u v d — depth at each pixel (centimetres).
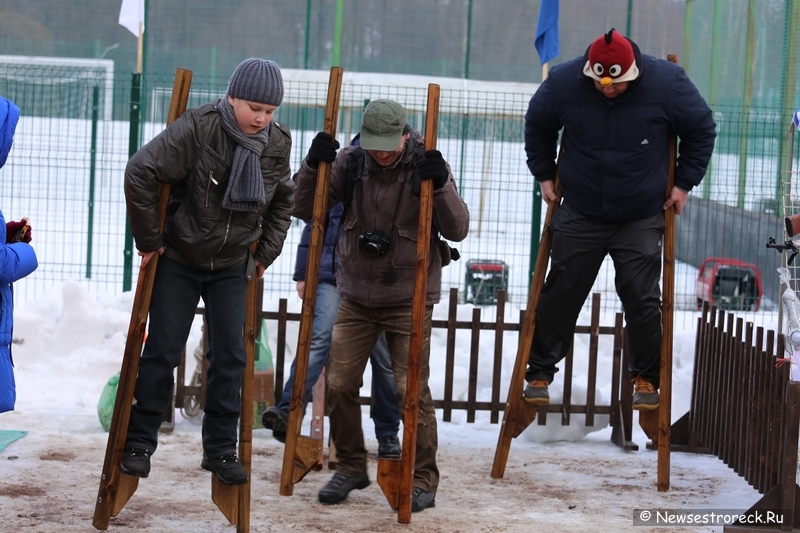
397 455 687
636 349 683
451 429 841
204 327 796
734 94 1545
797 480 588
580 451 785
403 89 1535
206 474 660
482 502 624
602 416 822
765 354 649
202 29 1805
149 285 500
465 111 1453
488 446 789
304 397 612
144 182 473
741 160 1425
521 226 1512
